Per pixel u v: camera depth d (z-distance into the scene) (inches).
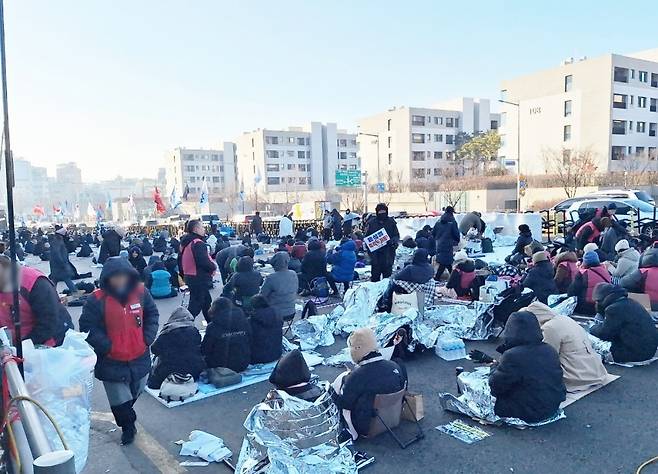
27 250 976.9
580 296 305.3
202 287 295.3
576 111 1859.0
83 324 159.2
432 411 186.1
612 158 1796.3
